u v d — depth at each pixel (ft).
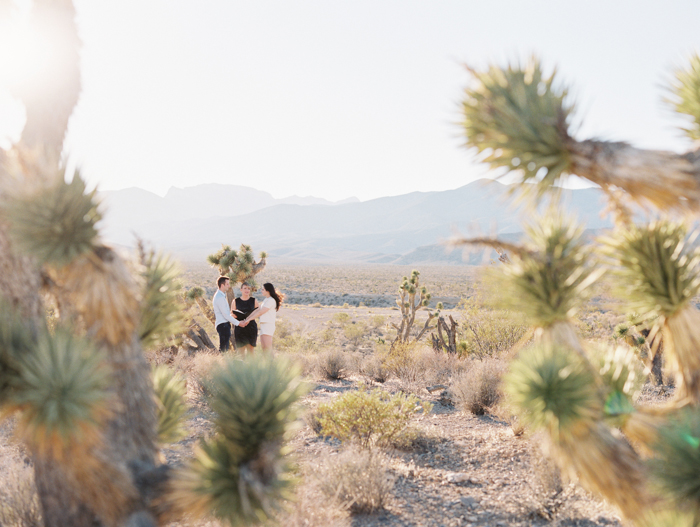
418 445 21.56
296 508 11.88
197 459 6.88
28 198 5.99
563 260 6.41
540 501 14.29
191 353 38.68
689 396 6.23
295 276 525.34
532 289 6.47
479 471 18.29
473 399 27.73
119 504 6.49
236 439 6.66
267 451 6.54
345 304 278.26
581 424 6.01
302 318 183.73
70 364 5.81
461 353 43.98
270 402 6.57
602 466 5.95
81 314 6.98
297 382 7.00
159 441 8.79
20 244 6.10
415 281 63.36
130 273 7.13
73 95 8.03
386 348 64.69
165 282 7.79
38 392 5.60
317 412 23.32
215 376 7.09
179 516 6.81
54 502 7.01
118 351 6.95
